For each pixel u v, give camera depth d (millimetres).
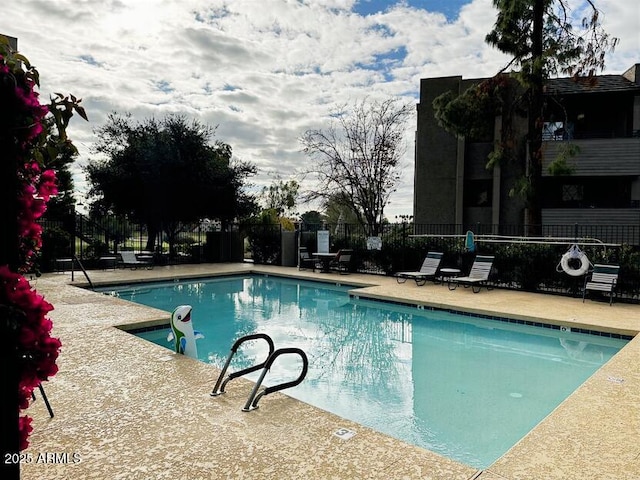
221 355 7195
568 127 19750
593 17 12359
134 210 18844
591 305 9625
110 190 18031
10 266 1655
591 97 19094
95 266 16219
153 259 17797
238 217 20422
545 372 6410
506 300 10172
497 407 5180
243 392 4305
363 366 6703
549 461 3160
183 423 3598
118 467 2924
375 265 15453
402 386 5875
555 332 8180
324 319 9805
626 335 7406
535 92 13281
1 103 1564
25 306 1644
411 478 2838
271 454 3113
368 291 11500
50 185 1997
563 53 12406
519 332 8586
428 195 20859
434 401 5359
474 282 11594
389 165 22969
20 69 1671
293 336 8461
